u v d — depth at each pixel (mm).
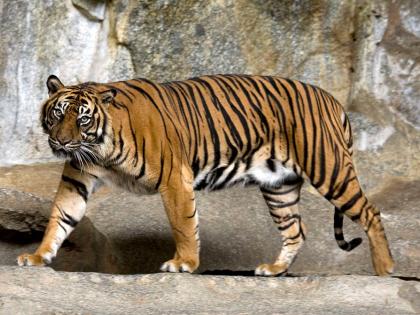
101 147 9109
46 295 7965
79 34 15422
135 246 11914
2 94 15133
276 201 10891
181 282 8398
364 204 10289
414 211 14242
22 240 10625
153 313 7746
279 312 7926
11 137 15094
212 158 9930
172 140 9375
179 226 9336
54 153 9180
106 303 7973
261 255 12297
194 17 15414
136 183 9453
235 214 12898
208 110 9930
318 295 8508
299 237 10930
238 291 8500
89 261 10727
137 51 15250
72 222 9414
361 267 12305
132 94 9430
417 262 12258
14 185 14008
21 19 15211
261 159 10211
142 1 15094
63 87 9453
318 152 10133
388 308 8273
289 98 10242
